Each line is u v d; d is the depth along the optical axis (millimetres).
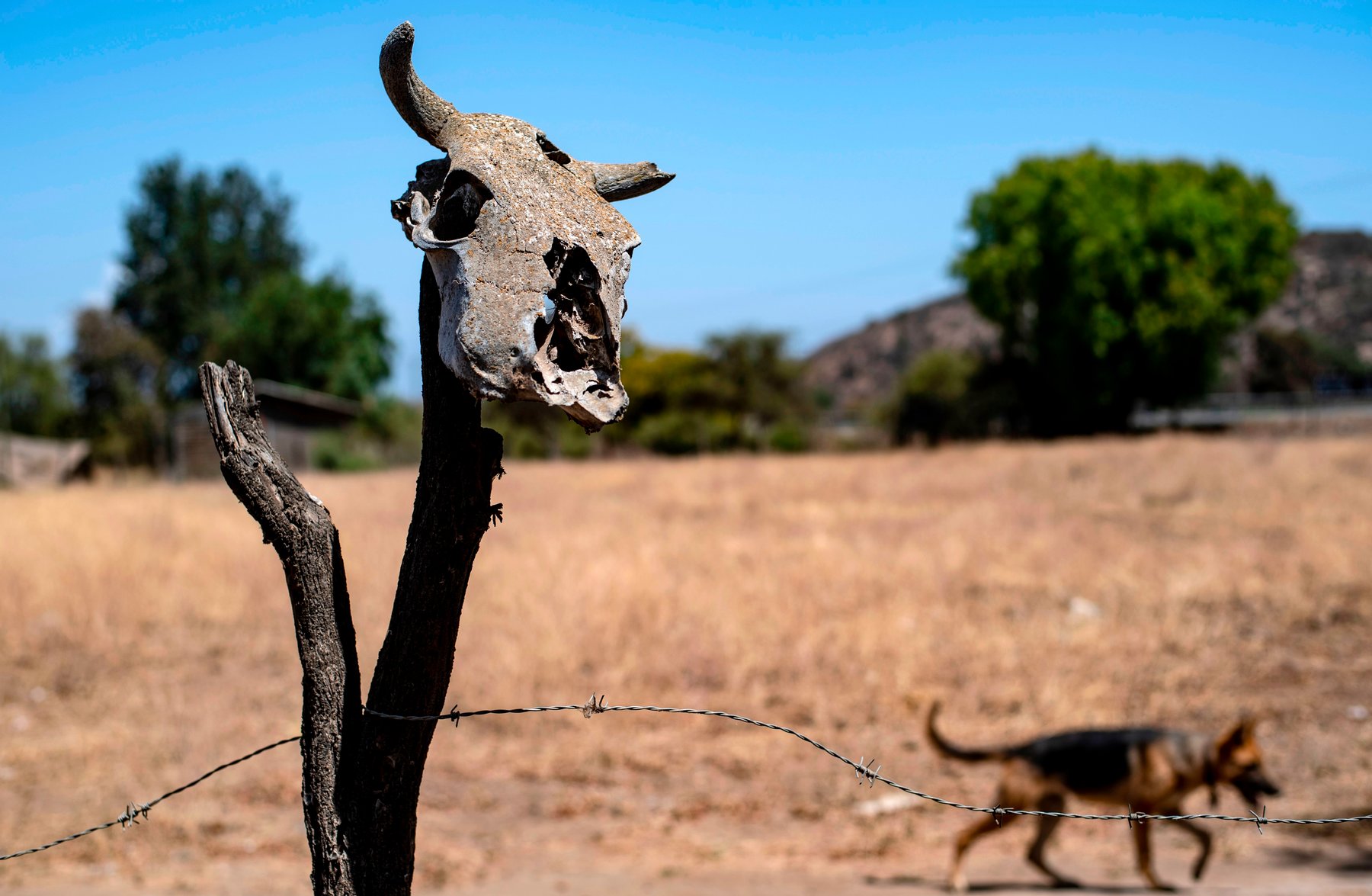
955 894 6051
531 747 8484
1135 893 6023
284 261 62312
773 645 10258
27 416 52594
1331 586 12609
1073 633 10844
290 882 6211
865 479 24781
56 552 13930
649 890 6113
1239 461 23953
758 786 7750
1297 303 89562
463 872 6391
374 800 2453
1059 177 42406
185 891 6074
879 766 8023
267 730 8836
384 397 52812
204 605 12539
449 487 2354
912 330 113375
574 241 2113
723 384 45344
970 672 9805
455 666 9711
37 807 7312
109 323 53312
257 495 2467
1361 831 6832
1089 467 24484
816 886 6164
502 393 1983
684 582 12234
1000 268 42844
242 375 2537
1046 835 6277
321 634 2510
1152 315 40656
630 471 28797
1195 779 6035
